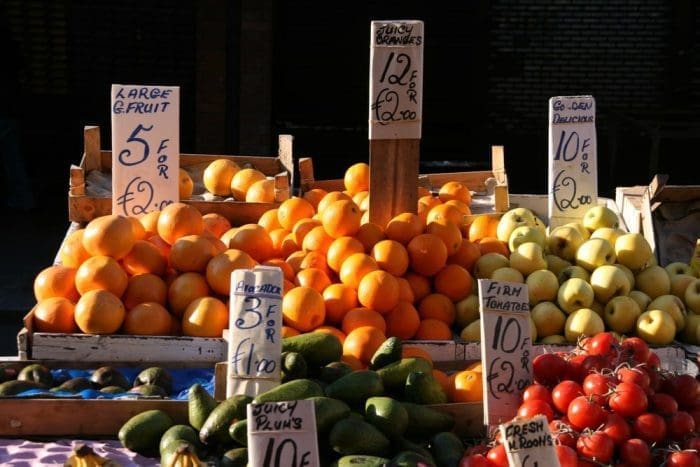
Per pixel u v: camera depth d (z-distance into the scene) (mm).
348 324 4078
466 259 4551
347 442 3146
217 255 4195
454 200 5215
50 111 11672
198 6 10734
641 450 3125
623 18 12078
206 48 10805
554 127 5055
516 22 12094
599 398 3215
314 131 12109
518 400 3434
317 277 4230
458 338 4352
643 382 3262
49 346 3957
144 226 4574
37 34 11445
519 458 2896
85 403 3512
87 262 4070
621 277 4336
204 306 4031
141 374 3791
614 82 12242
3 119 10688
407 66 4445
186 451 2990
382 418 3254
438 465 3281
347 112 12062
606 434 3145
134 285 4113
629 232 5125
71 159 11789
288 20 11812
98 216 5137
